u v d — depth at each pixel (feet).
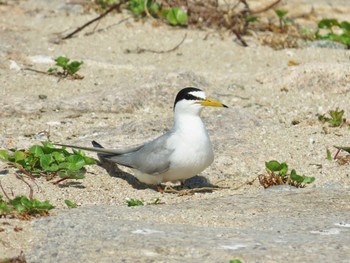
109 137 42.34
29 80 50.62
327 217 31.42
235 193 35.96
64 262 26.58
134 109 47.24
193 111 35.32
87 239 28.17
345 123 44.88
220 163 39.52
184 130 35.24
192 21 63.36
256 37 61.87
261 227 30.14
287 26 63.16
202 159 35.32
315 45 60.44
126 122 44.96
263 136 43.11
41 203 30.81
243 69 55.36
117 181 37.01
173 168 35.37
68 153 37.09
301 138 42.93
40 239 28.45
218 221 30.89
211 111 46.62
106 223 29.73
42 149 36.81
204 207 32.76
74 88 49.98
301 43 60.70
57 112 45.98
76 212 31.30
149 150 35.76
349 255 27.02
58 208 32.83
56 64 51.55
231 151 40.81
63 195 34.58
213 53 58.13
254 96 50.14
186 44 59.47
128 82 50.34
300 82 51.60
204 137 35.35
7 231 28.73
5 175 35.63
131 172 38.55
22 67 52.75
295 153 40.96
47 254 27.27
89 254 26.96
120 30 61.36
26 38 58.39
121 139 42.06
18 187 34.55
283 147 41.70
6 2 65.46
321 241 28.35
